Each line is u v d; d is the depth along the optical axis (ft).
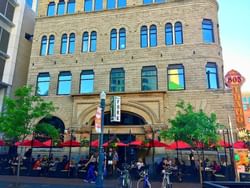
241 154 68.80
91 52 83.97
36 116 53.47
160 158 69.62
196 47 75.77
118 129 74.54
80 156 74.43
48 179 56.75
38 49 89.66
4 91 91.66
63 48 87.97
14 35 98.53
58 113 80.12
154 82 76.54
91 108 77.15
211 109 70.13
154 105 72.90
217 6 83.25
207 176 55.26
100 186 34.14
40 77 86.69
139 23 82.74
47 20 91.97
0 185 45.21
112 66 80.79
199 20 78.02
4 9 95.81
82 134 75.61
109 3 88.33
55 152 76.89
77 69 83.56
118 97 73.46
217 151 66.23
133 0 85.61
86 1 91.20
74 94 78.95
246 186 23.35
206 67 74.49
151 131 70.28
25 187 43.19
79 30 87.76
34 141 63.21
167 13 81.35
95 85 80.18
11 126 50.60
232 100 69.56
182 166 59.82
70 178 59.36
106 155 68.18
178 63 76.07
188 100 72.02
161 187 46.09
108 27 85.20
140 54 79.56
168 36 79.82
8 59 95.25
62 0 93.50
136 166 60.59
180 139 54.49
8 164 68.08
